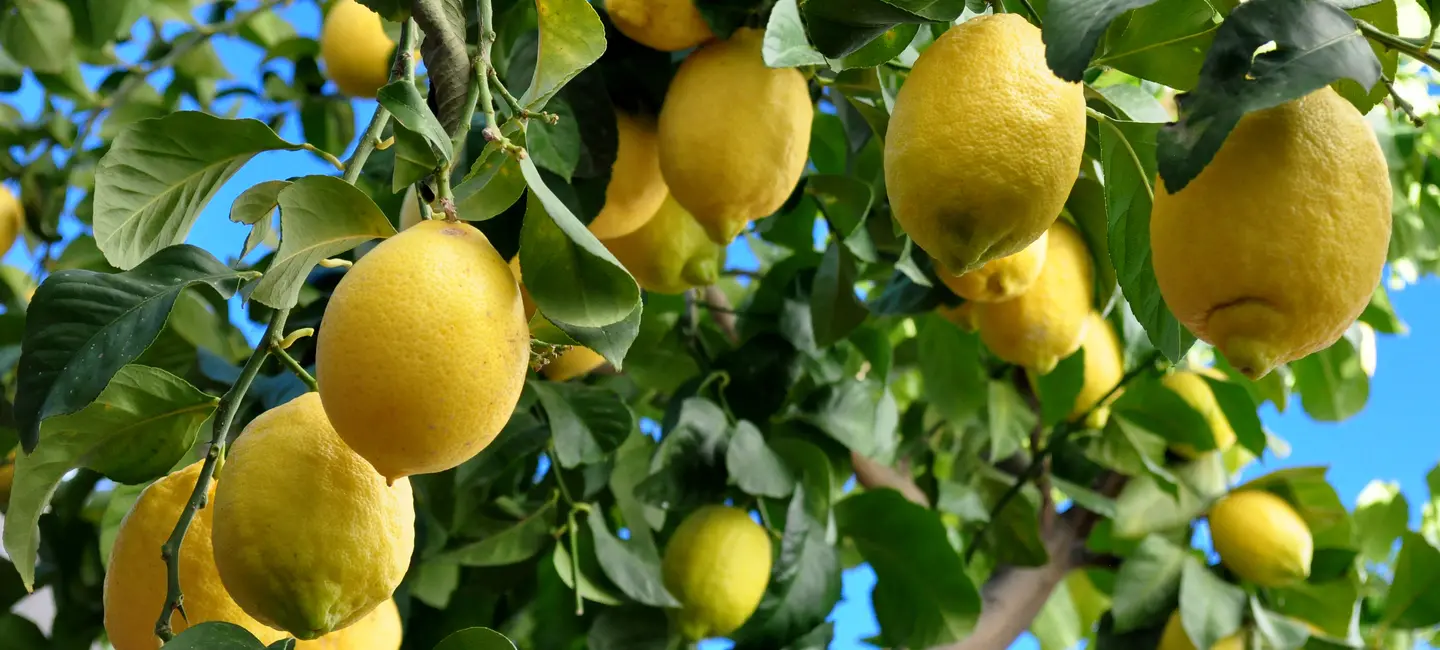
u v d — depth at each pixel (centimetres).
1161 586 128
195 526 71
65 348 67
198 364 106
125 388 74
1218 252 66
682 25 82
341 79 120
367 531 66
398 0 80
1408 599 132
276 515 65
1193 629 122
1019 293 93
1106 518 140
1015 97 67
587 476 117
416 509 110
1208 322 67
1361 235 65
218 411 71
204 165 75
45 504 76
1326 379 138
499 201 71
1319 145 66
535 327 71
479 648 71
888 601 119
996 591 134
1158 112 84
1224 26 64
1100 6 64
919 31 84
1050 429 129
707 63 82
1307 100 67
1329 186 65
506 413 64
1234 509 127
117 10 139
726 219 82
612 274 64
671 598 106
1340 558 129
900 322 149
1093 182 94
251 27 158
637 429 122
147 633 71
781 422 120
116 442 75
